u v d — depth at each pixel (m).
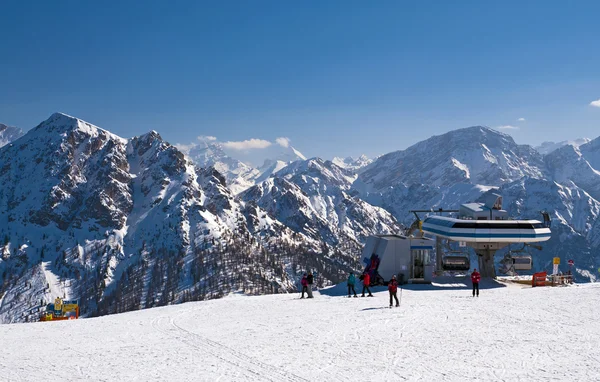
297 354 27.62
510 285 59.53
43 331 35.94
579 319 35.56
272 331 33.62
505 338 30.44
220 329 34.78
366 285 49.81
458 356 26.69
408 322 35.66
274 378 23.56
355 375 23.80
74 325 38.06
